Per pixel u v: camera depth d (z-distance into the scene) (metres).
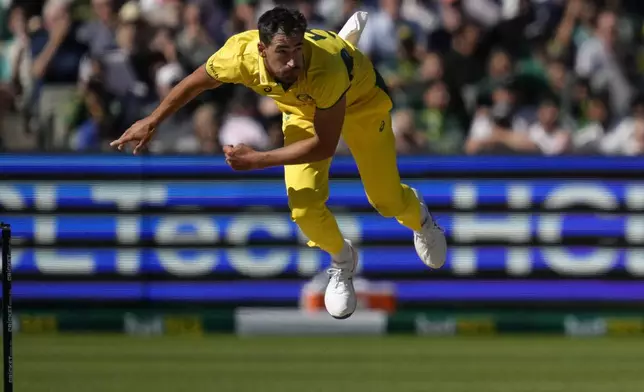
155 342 33.72
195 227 35.56
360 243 35.34
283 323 35.06
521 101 39.91
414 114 39.66
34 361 29.92
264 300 35.56
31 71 39.66
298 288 35.59
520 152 35.62
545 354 31.56
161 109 18.34
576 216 35.50
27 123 38.97
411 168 35.53
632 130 40.16
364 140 19.38
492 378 27.53
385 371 28.56
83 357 30.69
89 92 38.72
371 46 40.72
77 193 35.50
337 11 41.59
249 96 39.06
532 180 35.53
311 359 30.53
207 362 29.94
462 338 34.88
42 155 35.47
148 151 35.91
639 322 35.38
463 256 35.44
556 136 39.22
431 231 21.36
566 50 41.28
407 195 20.52
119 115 38.75
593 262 35.47
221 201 35.62
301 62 16.97
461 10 41.53
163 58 39.06
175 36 40.00
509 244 35.47
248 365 29.48
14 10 40.50
